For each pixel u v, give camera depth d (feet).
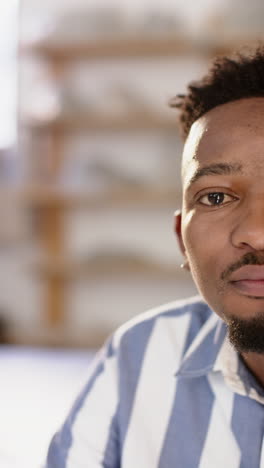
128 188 11.91
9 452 7.04
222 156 2.37
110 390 3.08
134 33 11.73
